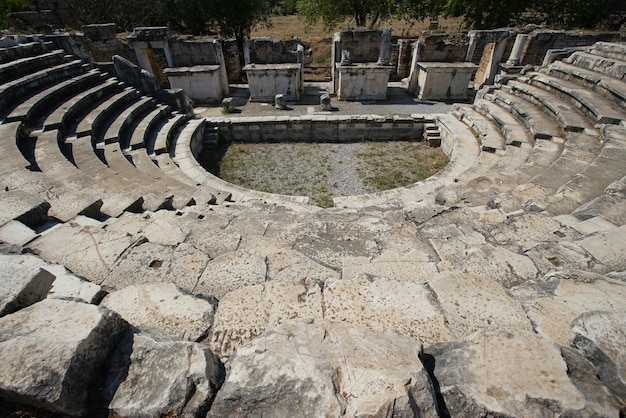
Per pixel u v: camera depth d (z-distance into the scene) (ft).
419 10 81.87
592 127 29.76
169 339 7.04
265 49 59.82
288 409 5.59
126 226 15.46
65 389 5.60
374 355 6.22
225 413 5.79
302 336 6.68
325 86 65.77
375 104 55.62
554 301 8.60
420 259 11.65
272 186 35.40
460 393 5.82
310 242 14.01
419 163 39.65
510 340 6.55
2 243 11.99
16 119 30.50
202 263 11.72
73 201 17.99
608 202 15.61
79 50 47.80
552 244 11.99
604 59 36.29
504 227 14.32
